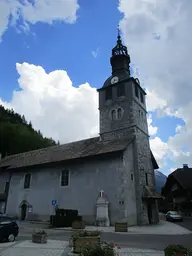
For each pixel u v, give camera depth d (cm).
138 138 2484
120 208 1920
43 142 6397
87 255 616
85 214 2083
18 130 5803
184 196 3600
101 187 2088
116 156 2111
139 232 1556
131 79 2691
